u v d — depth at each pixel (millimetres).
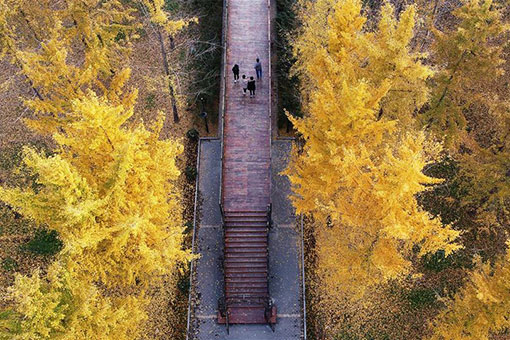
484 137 23172
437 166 22828
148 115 24406
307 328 19500
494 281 13969
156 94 24984
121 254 14883
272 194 22828
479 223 21438
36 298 11250
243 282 19672
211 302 20078
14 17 19516
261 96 22469
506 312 13453
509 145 18203
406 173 12773
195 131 23969
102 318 12914
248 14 25297
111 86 18547
